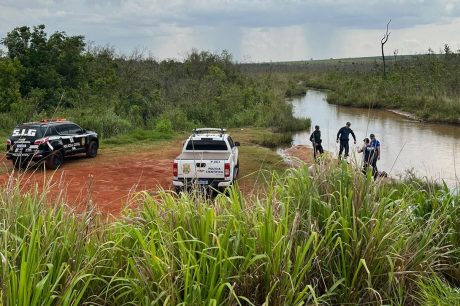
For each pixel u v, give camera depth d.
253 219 4.30
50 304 3.27
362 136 28.81
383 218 4.56
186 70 52.12
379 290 4.30
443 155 22.31
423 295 4.26
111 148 22.92
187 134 28.69
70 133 18.69
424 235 4.74
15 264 3.48
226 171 12.27
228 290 3.84
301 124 33.47
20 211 4.14
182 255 3.73
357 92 53.56
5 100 28.06
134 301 3.76
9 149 16.47
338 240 4.20
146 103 32.81
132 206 6.11
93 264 3.88
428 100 40.56
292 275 3.87
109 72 36.12
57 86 31.67
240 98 39.59
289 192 4.98
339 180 4.80
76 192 13.35
